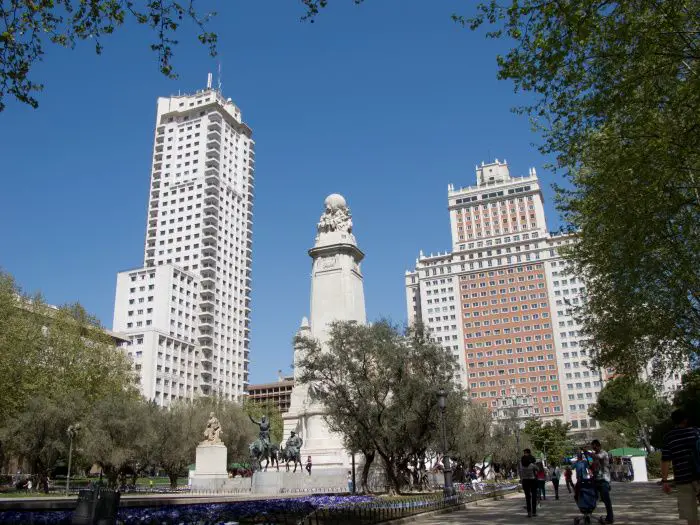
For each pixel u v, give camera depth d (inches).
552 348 5895.7
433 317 6491.1
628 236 953.5
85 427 2219.5
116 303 5541.3
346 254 2181.3
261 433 1873.8
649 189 785.6
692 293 1163.3
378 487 1772.9
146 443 2337.6
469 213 6692.9
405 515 854.5
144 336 5088.6
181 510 792.3
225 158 6717.5
